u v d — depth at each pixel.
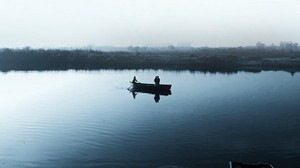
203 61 135.12
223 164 25.53
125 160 26.28
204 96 57.56
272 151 28.56
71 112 44.97
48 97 58.41
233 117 41.44
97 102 52.94
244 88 67.25
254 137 32.72
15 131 35.25
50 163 25.84
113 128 36.03
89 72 106.94
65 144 30.50
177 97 56.88
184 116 42.03
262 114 43.25
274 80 81.12
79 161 26.22
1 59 137.88
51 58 140.12
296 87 68.25
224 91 63.19
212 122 38.84
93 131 34.97
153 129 35.66
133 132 34.44
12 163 25.89
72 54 146.25
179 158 26.73
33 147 29.81
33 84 76.19
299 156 27.33
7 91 65.81
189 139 31.91
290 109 46.31
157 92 63.25
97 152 28.30
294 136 33.03
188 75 95.81
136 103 51.69
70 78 88.50
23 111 46.06
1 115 43.28
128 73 103.19
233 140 31.61
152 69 118.56
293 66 124.62
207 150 28.72
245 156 27.31
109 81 81.38
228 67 124.25
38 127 36.91
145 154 27.72
